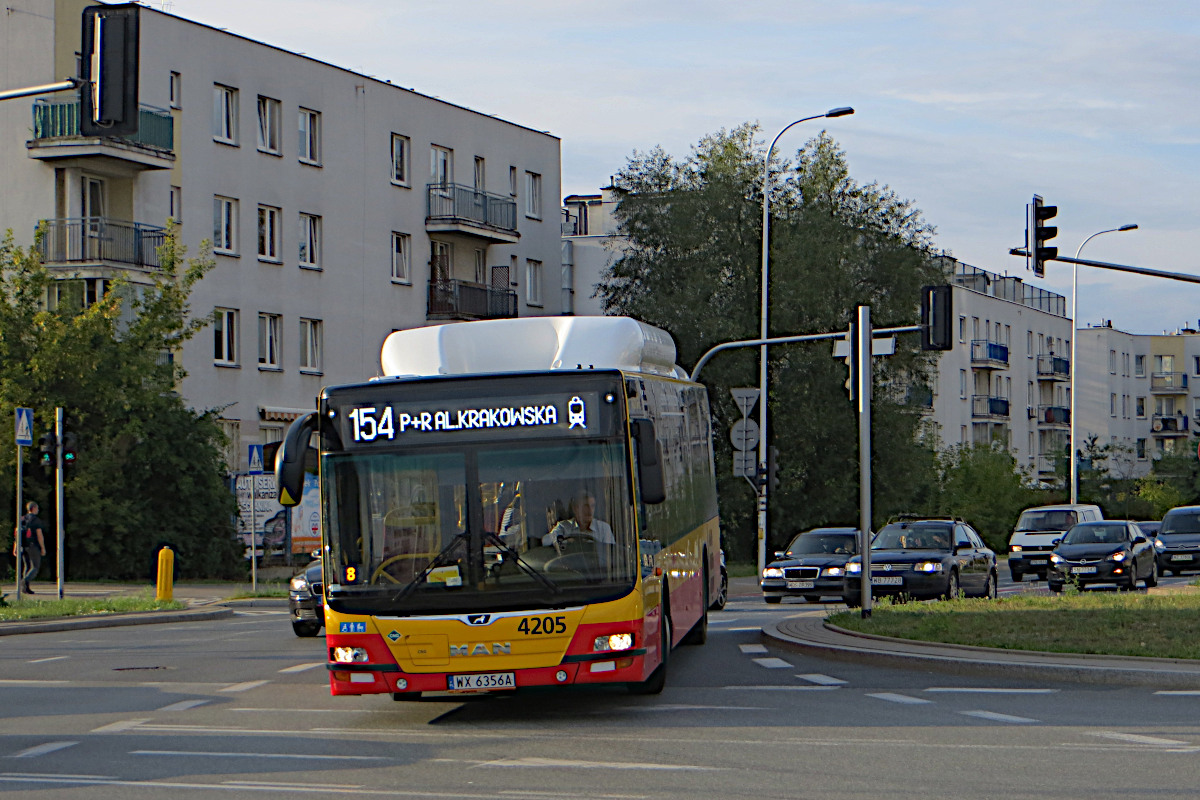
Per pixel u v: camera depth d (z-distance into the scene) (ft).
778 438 243.40
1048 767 44.73
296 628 107.34
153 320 186.50
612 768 45.60
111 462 179.83
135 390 183.52
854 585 121.08
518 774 44.88
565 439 58.08
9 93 85.05
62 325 178.81
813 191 267.18
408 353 64.59
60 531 136.15
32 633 114.83
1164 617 92.79
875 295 261.24
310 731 56.13
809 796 40.42
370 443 58.44
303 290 238.48
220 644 101.55
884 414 252.62
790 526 247.91
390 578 57.11
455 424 58.34
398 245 261.24
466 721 58.54
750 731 53.31
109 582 178.19
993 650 76.54
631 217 263.49
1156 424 601.21
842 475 247.70
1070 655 73.61
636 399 61.93
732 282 252.62
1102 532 162.50
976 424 437.99
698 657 83.25
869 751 48.21
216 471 191.42
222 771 46.55
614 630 56.59
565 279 344.28
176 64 215.72
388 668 56.54
